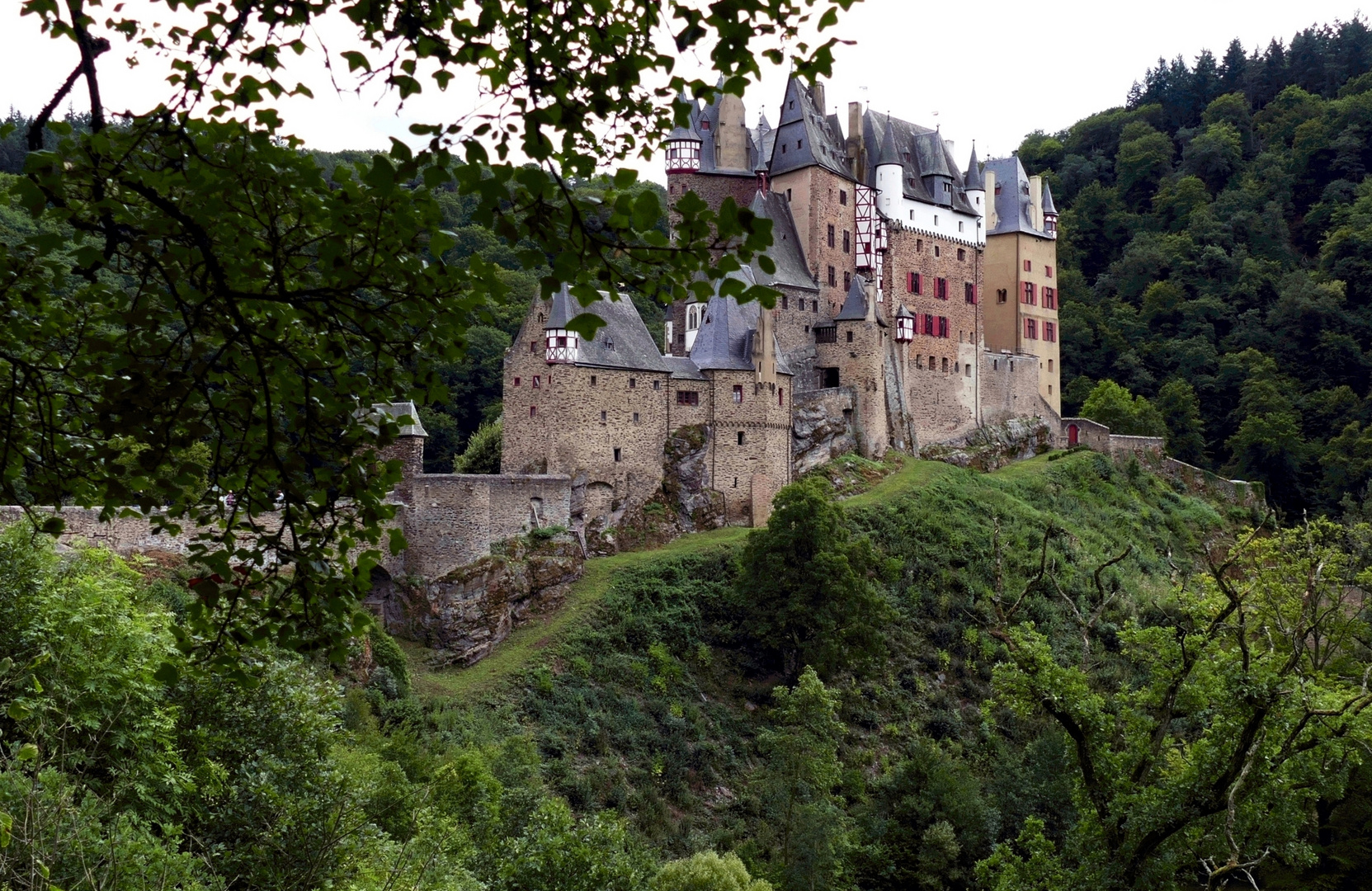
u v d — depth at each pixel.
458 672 65.19
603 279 10.38
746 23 11.02
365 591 12.86
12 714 16.19
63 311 12.77
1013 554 88.12
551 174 11.12
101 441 12.87
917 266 104.06
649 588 72.81
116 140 10.86
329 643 12.80
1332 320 152.62
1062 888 33.00
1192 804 32.06
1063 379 153.75
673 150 96.44
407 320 12.16
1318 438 141.25
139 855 19.73
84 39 10.33
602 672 66.81
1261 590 47.62
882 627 73.94
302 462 12.12
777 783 59.12
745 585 73.25
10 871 15.92
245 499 12.46
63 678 23.83
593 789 58.25
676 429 82.25
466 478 69.00
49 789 18.67
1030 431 112.06
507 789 48.31
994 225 117.62
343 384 12.20
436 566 68.06
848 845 54.16
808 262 96.94
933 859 54.91
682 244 10.12
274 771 28.11
